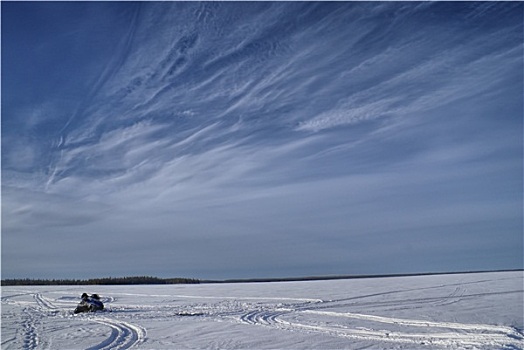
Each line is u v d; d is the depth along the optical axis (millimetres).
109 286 67062
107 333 18188
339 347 14047
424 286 41406
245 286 57844
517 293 31406
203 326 19281
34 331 19438
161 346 15016
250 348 14266
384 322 18828
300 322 19641
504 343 14117
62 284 82250
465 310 21812
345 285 50875
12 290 56188
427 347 13758
